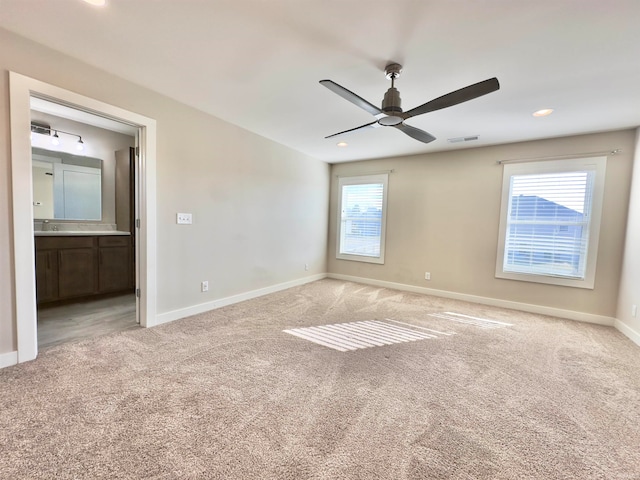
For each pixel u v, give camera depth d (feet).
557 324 11.09
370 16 5.44
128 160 13.69
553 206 12.27
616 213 11.01
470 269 14.16
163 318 9.86
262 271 13.98
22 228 6.70
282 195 14.80
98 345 7.98
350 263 18.07
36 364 6.84
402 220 16.07
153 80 8.27
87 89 7.49
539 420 5.44
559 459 4.51
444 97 6.05
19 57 6.43
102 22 5.85
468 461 4.42
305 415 5.37
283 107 9.95
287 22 5.70
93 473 4.00
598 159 11.24
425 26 5.66
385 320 10.99
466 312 12.32
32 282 6.95
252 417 5.26
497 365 7.60
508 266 13.35
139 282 9.48
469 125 10.84
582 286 11.64
